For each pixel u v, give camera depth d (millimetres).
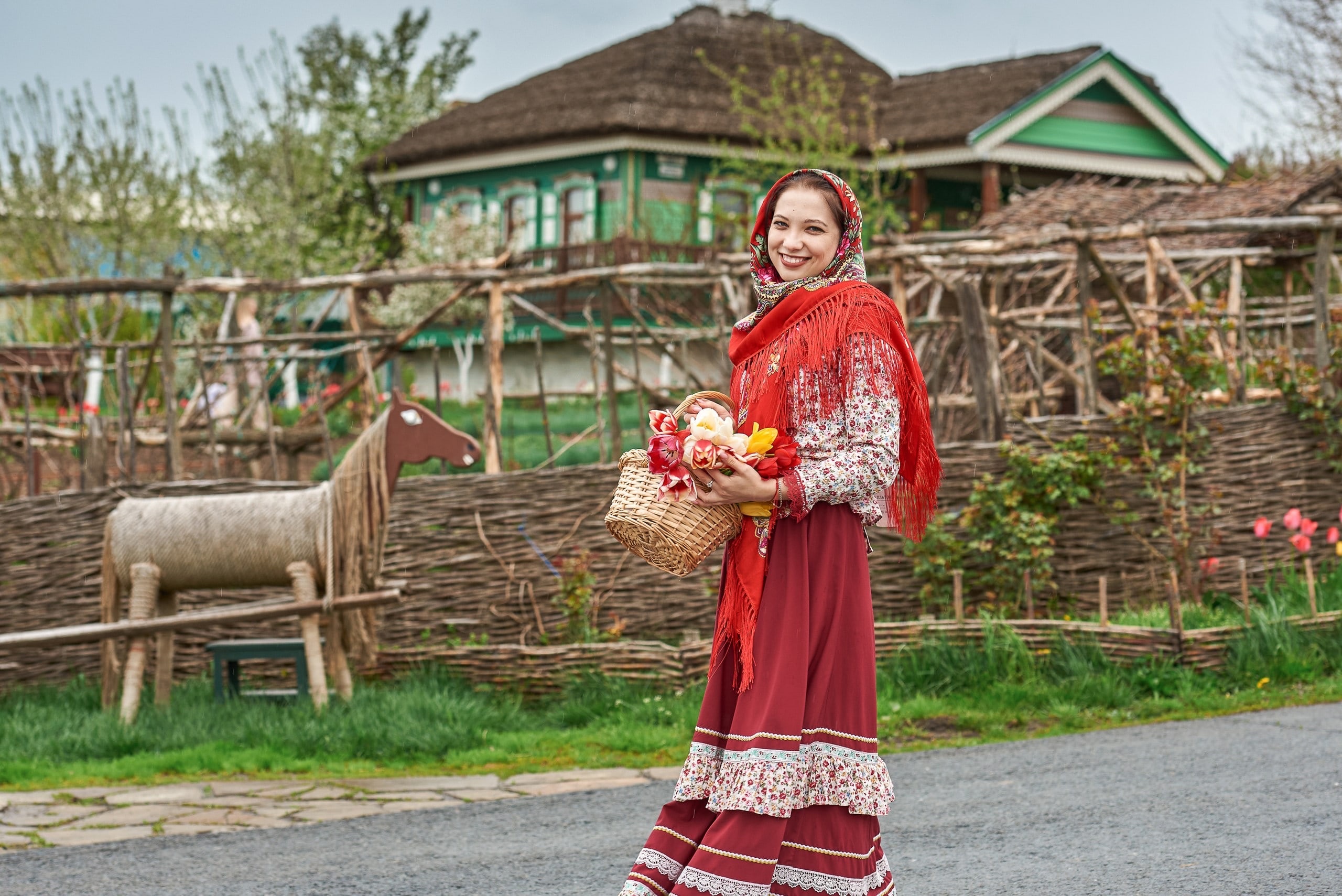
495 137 26094
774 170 22562
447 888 4340
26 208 20438
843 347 2830
